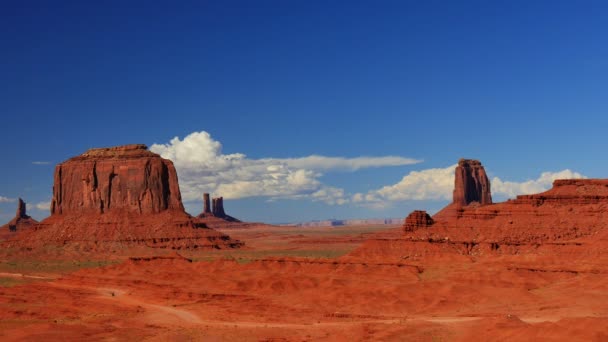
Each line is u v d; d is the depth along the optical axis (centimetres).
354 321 17188
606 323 12112
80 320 17612
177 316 18312
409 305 19312
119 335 15450
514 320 13725
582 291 19312
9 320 17788
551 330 12288
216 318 17912
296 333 15138
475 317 17088
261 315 18400
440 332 14150
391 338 13712
